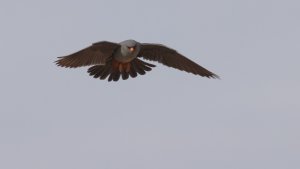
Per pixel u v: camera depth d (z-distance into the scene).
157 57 21.11
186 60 21.11
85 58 20.70
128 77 21.06
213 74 21.09
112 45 20.53
